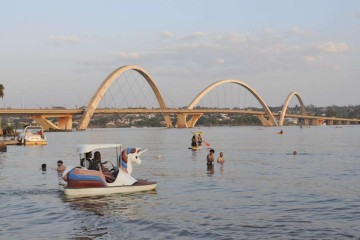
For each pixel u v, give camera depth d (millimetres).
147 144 77125
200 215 16797
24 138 74750
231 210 17609
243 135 126250
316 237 13562
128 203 19453
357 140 87062
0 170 33562
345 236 13617
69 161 42469
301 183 24969
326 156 45344
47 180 27328
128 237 14016
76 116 176375
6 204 19500
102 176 21875
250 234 14008
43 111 148375
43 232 14773
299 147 63156
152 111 186750
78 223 15938
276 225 15055
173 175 29516
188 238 13750
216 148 62031
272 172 30750
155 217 16609
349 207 17797
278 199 19875
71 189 21516
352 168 33062
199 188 23500
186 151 56469
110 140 96000
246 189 22938
